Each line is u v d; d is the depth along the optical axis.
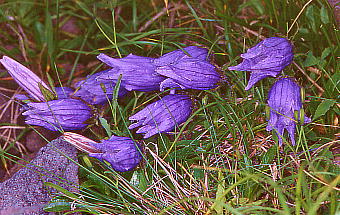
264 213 0.36
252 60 0.39
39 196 0.39
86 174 0.40
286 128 0.38
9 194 0.39
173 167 0.40
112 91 0.40
